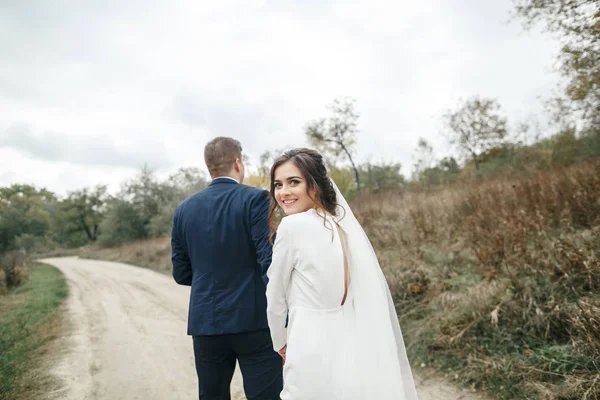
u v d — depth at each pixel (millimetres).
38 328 5648
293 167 1417
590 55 3523
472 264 4215
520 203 4711
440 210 6297
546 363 2572
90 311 6922
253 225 1715
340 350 1201
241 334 1682
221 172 1947
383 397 1179
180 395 3121
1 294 10812
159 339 4785
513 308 3109
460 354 3086
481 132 12562
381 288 1373
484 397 2602
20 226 37281
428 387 2869
